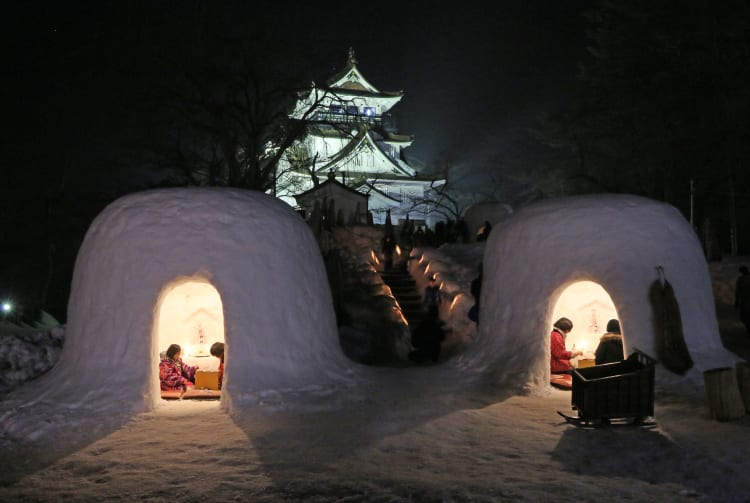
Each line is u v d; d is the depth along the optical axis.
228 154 28.62
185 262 8.00
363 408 7.63
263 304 8.17
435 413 7.36
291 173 38.88
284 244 8.75
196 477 5.44
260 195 9.26
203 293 9.70
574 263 8.77
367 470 5.53
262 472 5.51
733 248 25.56
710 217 29.55
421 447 6.16
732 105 26.27
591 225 8.89
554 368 8.98
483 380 8.77
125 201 8.67
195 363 9.52
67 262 31.72
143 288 7.89
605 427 6.60
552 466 5.59
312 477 5.36
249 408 7.40
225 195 8.71
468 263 16.98
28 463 5.97
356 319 14.08
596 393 6.59
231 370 7.75
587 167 35.62
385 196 47.31
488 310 9.86
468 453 5.98
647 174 30.94
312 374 8.22
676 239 8.88
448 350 12.79
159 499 4.99
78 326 8.21
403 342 12.66
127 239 8.17
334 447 6.18
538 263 9.06
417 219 50.53
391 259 18.02
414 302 15.47
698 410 7.00
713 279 17.55
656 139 29.20
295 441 6.36
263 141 30.41
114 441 6.50
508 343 9.12
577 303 10.05
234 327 7.89
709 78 28.41
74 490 5.25
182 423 7.07
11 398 7.85
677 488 5.07
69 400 7.39
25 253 29.12
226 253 8.14
